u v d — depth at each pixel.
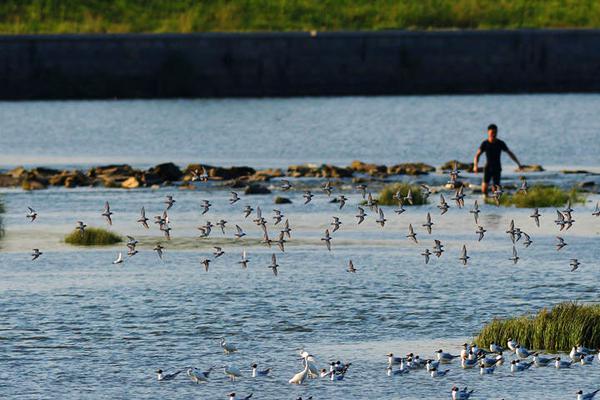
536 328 26.80
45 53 100.62
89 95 100.88
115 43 100.81
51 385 24.55
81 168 65.31
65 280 34.59
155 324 29.33
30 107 96.62
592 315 26.91
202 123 88.06
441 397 23.61
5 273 35.69
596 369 25.17
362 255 38.09
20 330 28.80
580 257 37.19
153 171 57.56
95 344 27.53
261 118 90.69
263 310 30.61
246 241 41.06
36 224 45.19
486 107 96.06
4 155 72.00
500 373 25.05
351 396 23.70
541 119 89.62
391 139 80.25
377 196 50.91
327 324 29.14
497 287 32.97
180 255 38.53
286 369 25.55
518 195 48.66
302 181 56.19
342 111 94.12
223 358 26.41
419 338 27.80
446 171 54.31
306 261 37.19
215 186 55.19
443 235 41.78
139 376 25.14
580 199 49.56
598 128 84.75
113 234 41.41
